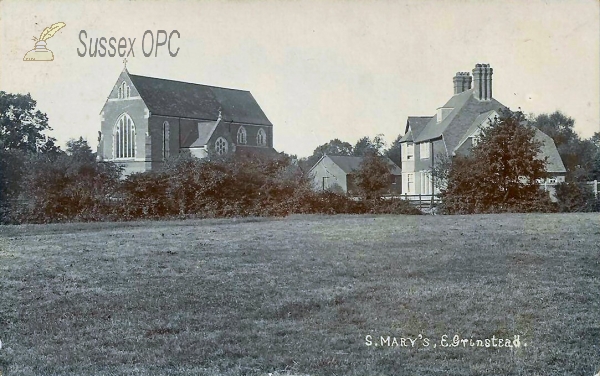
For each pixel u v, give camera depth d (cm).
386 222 1934
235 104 4259
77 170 2097
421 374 755
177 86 4178
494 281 1103
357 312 964
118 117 3894
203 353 822
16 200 2045
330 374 767
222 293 1061
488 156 2202
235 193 2214
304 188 2244
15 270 1254
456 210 2223
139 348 837
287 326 909
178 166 2214
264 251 1427
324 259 1320
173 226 1936
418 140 2720
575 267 1205
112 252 1444
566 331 890
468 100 2516
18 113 1853
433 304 980
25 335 884
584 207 2173
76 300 1038
